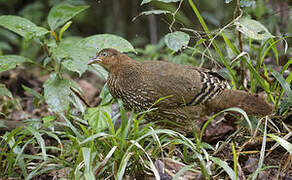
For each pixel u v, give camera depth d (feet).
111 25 52.70
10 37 44.78
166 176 18.99
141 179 19.62
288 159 19.92
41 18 46.80
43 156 19.16
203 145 20.45
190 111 23.30
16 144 20.31
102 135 18.75
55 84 22.94
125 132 20.07
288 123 23.50
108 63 23.59
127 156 18.37
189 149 23.18
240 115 23.71
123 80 23.25
